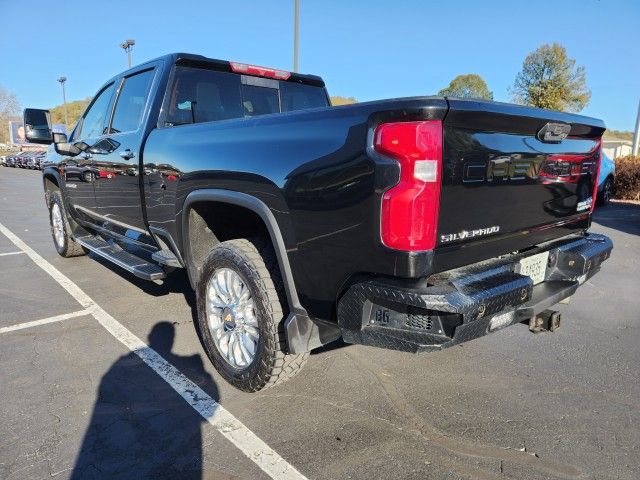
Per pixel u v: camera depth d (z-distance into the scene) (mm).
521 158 2395
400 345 2012
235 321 2842
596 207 12539
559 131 2545
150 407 2697
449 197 2006
